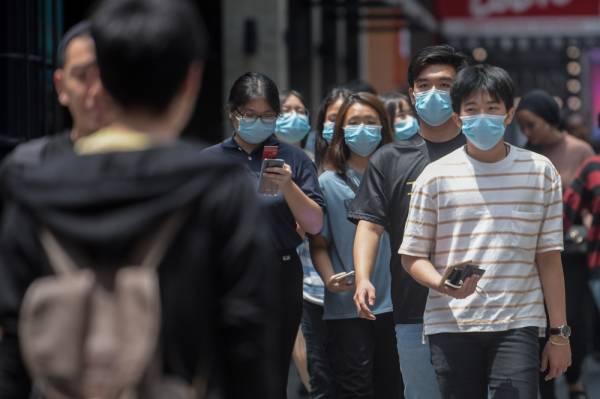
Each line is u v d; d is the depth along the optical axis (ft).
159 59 18.52
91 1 71.61
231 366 18.78
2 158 49.78
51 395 18.06
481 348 32.55
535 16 113.70
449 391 32.68
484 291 32.27
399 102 51.11
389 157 37.93
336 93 46.98
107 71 18.70
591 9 113.19
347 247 42.96
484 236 32.35
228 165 18.85
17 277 18.76
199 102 85.10
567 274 53.42
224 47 86.07
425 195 32.86
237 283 18.63
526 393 31.86
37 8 50.75
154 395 17.84
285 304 40.11
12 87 49.83
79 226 18.15
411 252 33.01
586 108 152.87
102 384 17.67
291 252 40.40
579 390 54.65
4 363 18.89
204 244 18.43
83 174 18.42
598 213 53.06
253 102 40.16
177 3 18.95
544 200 32.68
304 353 47.06
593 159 53.16
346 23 116.57
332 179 43.21
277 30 86.17
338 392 42.19
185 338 18.30
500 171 32.55
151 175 18.29
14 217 18.88
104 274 18.13
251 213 18.81
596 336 68.33
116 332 17.79
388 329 41.81
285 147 41.88
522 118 53.72
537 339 32.55
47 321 17.84
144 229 18.11
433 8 114.01
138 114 18.79
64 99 24.29
